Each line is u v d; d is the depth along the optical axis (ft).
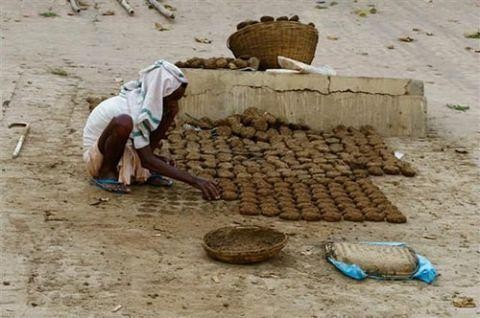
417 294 17.47
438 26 50.08
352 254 18.37
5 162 24.41
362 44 45.37
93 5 49.88
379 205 22.27
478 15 52.95
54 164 24.53
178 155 25.81
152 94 21.62
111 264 18.15
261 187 23.32
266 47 30.66
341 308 16.62
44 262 18.10
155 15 48.55
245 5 52.31
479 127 31.58
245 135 28.09
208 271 18.03
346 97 29.81
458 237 20.86
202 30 46.16
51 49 39.60
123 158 22.58
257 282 17.58
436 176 25.63
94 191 22.65
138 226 20.39
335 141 28.14
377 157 26.58
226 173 24.25
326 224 21.15
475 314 16.69
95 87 33.50
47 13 46.96
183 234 20.06
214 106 29.71
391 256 18.40
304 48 30.94
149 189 23.17
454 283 18.13
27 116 28.96
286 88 29.63
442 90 37.45
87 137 22.76
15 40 40.73
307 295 17.12
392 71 40.34
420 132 30.09
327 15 51.34
